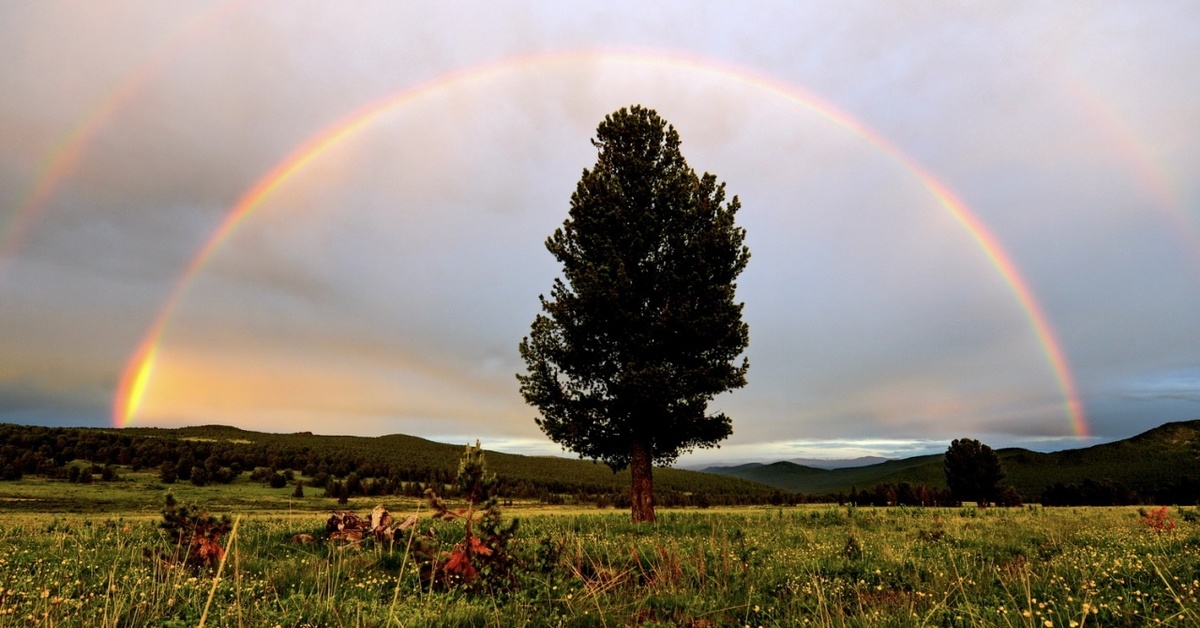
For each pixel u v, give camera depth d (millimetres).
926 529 15469
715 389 22141
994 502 65125
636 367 21406
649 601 6730
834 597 6742
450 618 5820
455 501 7730
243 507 67438
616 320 21734
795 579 7621
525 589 7016
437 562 7332
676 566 7969
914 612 5969
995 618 5617
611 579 7379
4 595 6246
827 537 13375
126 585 6520
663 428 22062
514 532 7539
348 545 10219
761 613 6344
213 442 135250
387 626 5457
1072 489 76812
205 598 6465
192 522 8789
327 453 136000
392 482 100000
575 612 6031
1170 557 8734
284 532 11859
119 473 98750
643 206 23594
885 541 12039
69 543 10625
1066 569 7805
